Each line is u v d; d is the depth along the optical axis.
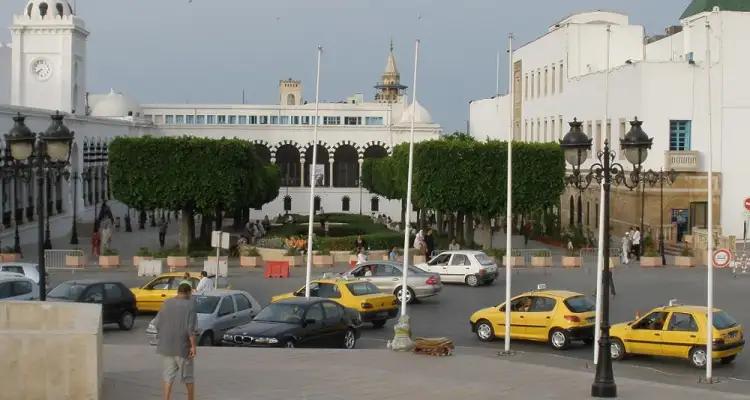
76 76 95.06
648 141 25.30
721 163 66.81
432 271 48.06
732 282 48.97
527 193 61.22
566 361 27.95
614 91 72.62
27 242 70.38
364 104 130.88
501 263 57.03
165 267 55.53
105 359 23.09
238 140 63.53
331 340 28.42
